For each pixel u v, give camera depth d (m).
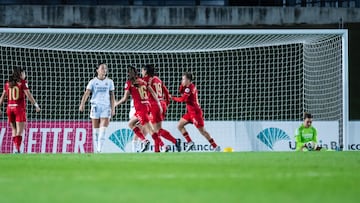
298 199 15.32
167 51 61.53
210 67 64.25
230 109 68.38
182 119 53.72
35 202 14.55
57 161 30.91
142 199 15.16
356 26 80.75
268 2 90.00
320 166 26.84
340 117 59.94
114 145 56.31
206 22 79.94
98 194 16.31
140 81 48.72
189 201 14.77
